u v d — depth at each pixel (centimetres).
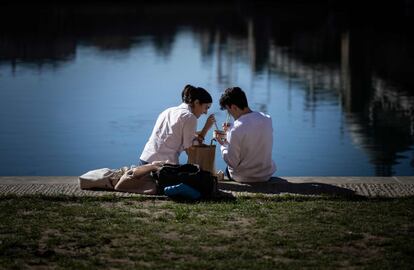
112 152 1903
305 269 792
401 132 2134
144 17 6350
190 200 1048
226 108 1177
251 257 825
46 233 901
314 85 3067
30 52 4150
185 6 7506
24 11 6819
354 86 3030
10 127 2205
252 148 1145
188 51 4191
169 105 2562
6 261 809
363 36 4969
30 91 2873
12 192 1091
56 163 1800
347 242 871
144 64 3666
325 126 2230
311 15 6456
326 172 1703
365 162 1791
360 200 1049
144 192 1079
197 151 1153
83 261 813
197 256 828
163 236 891
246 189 1116
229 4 7738
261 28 5469
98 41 4641
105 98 2703
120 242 870
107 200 1047
